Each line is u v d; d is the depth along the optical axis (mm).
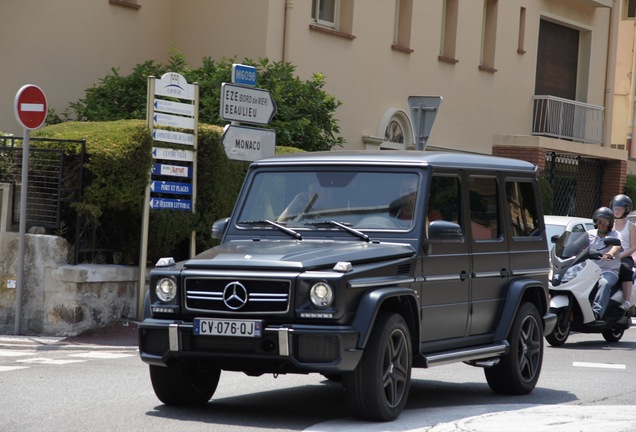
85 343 16297
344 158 11352
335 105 24844
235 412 10617
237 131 18297
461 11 34156
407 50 31703
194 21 27516
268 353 9578
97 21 25828
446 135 33844
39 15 24672
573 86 40812
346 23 29578
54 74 25000
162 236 18359
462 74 34344
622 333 19688
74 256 17156
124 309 17703
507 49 36531
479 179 11984
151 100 17969
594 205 39656
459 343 11414
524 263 12750
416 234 10727
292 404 11273
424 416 10547
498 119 36219
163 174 18281
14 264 17094
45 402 10906
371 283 9836
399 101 31656
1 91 24125
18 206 17391
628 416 10578
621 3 46219
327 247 10398
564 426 9828
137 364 14266
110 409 10562
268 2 26688
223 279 9781
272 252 10102
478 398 12219
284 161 11562
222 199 19422
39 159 17156
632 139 46906
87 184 17188
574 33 40594
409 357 10289
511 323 12172
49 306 16922
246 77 18703
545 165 36688
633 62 47000
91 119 23188
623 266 18938
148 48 27188
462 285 11406
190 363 10211
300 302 9562
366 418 9984
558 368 15273
